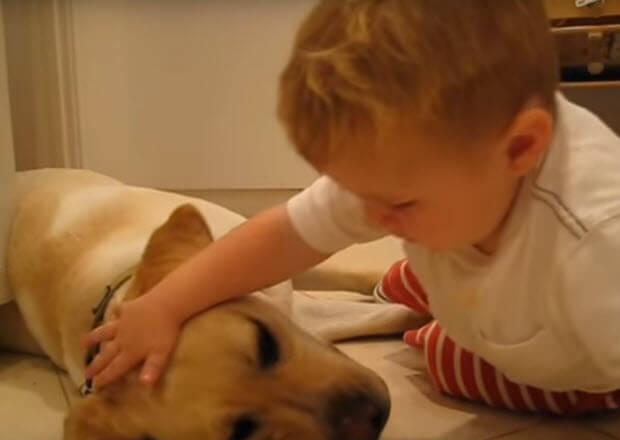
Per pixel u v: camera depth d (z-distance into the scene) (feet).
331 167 2.52
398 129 2.36
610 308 2.57
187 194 7.17
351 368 2.75
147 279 3.13
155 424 2.58
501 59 2.42
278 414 2.54
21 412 3.67
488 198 2.58
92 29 6.63
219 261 3.02
